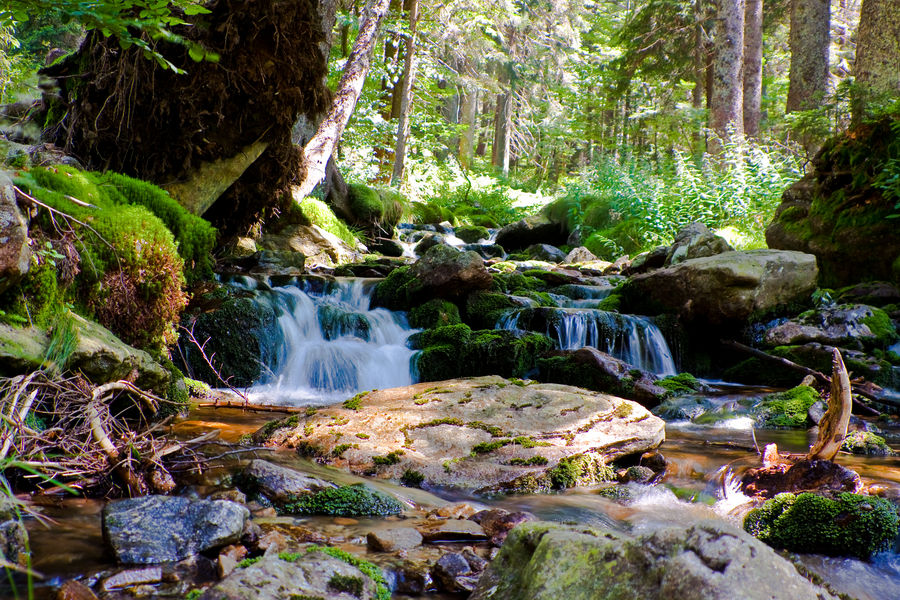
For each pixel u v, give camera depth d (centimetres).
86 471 280
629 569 159
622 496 328
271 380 632
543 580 171
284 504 289
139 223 467
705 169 1341
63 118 657
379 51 1873
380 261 1037
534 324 714
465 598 211
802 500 275
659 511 306
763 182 1226
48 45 1841
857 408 545
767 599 139
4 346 316
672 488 341
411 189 1934
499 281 826
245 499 290
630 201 1323
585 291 861
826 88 1656
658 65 2202
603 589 159
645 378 591
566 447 363
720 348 716
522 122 3647
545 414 396
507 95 3412
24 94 692
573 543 176
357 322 698
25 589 196
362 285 786
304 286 774
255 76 640
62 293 391
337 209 1305
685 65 2202
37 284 355
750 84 1922
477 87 2939
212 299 634
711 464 377
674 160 1477
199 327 612
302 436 383
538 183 3062
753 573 143
